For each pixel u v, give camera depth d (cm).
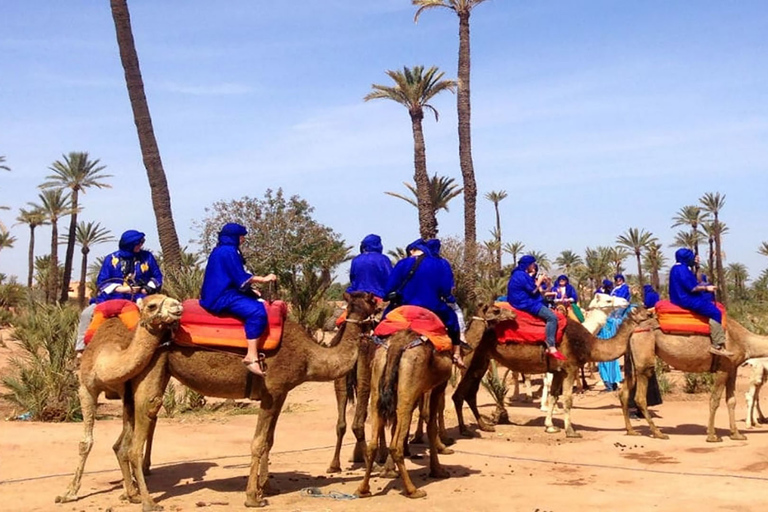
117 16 2228
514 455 1070
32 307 1591
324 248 2791
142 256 884
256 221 2750
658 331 1189
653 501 805
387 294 923
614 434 1238
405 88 3353
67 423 1327
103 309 830
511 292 1227
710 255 6875
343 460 1043
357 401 989
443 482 898
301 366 828
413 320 848
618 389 1759
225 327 800
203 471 966
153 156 2206
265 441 809
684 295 1173
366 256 1007
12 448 1080
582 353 1211
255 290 837
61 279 6600
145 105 2225
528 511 769
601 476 930
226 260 810
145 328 767
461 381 1239
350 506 789
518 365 1222
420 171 3409
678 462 1016
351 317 874
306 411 1533
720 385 1162
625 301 1645
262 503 789
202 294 820
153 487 878
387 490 859
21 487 870
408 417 820
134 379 784
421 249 930
